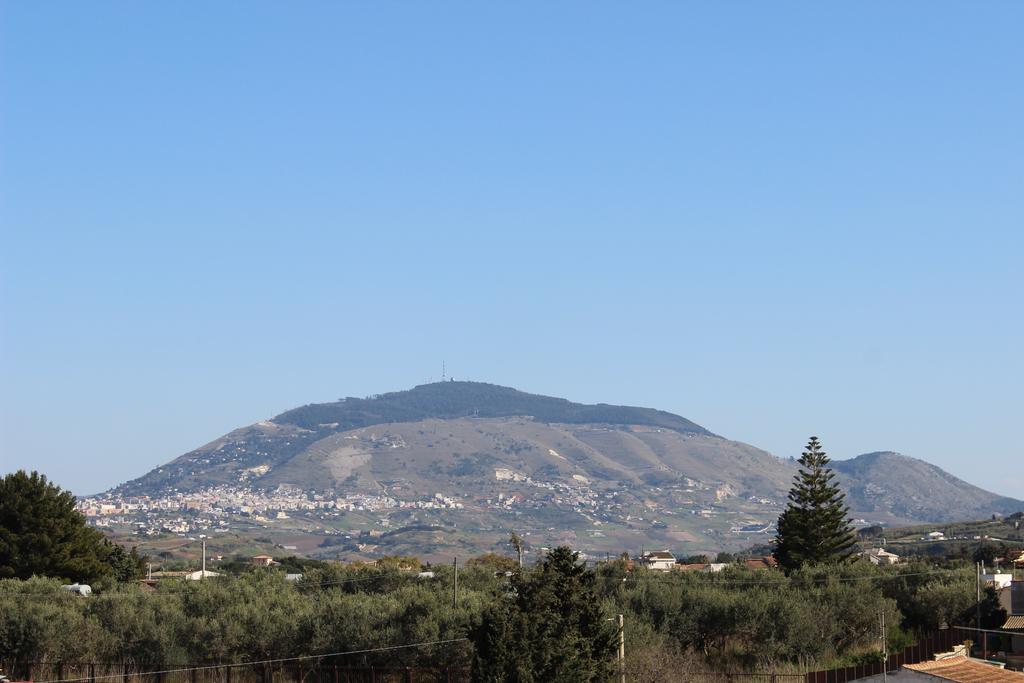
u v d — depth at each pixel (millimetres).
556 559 55375
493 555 123188
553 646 50594
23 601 79188
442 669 69562
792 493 120625
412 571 111562
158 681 71250
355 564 158875
